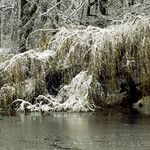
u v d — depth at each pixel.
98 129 14.51
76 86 19.83
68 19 25.39
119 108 20.39
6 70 20.42
